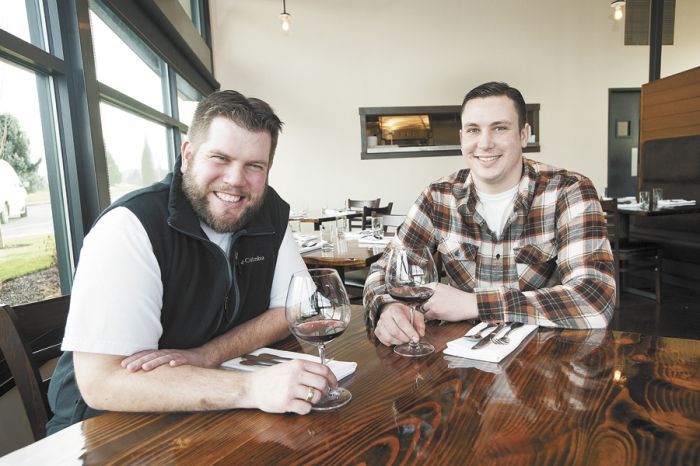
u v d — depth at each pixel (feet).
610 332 3.34
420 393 2.49
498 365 2.82
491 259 5.24
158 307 3.20
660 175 15.33
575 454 1.85
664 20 21.54
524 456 1.85
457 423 2.15
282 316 3.68
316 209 21.61
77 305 2.78
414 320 3.55
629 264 14.12
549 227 5.01
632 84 22.00
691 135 14.34
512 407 2.26
